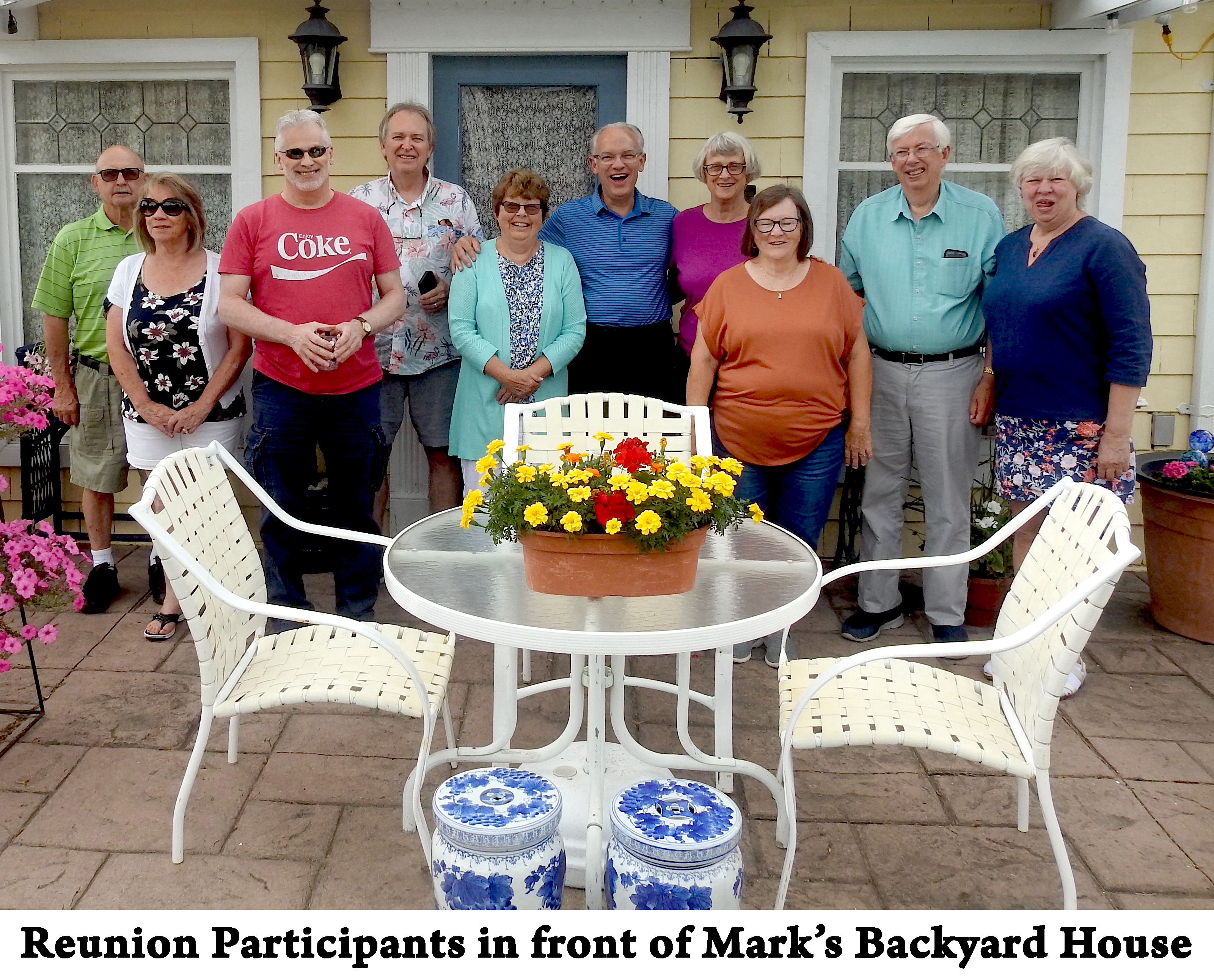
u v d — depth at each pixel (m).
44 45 4.62
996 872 2.60
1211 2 4.26
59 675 3.62
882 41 4.46
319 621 2.40
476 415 3.91
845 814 2.85
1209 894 2.51
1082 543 2.36
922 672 2.70
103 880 2.50
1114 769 3.09
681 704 2.85
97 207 4.88
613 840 2.21
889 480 3.99
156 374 3.81
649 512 2.15
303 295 3.63
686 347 4.08
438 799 2.25
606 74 4.61
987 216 3.79
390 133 3.96
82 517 4.88
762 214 3.46
